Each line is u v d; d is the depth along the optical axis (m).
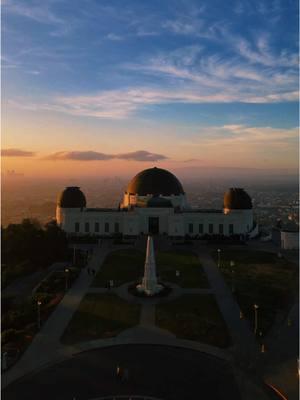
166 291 87.19
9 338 63.00
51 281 93.94
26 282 96.75
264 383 51.62
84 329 67.75
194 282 95.50
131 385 50.81
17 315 70.75
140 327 68.62
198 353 59.44
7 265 104.00
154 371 54.25
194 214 157.62
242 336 65.31
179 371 54.31
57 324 69.81
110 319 72.19
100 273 103.50
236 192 160.38
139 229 155.12
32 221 143.25
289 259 121.06
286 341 63.62
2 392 49.44
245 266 111.56
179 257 122.38
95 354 59.00
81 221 158.50
